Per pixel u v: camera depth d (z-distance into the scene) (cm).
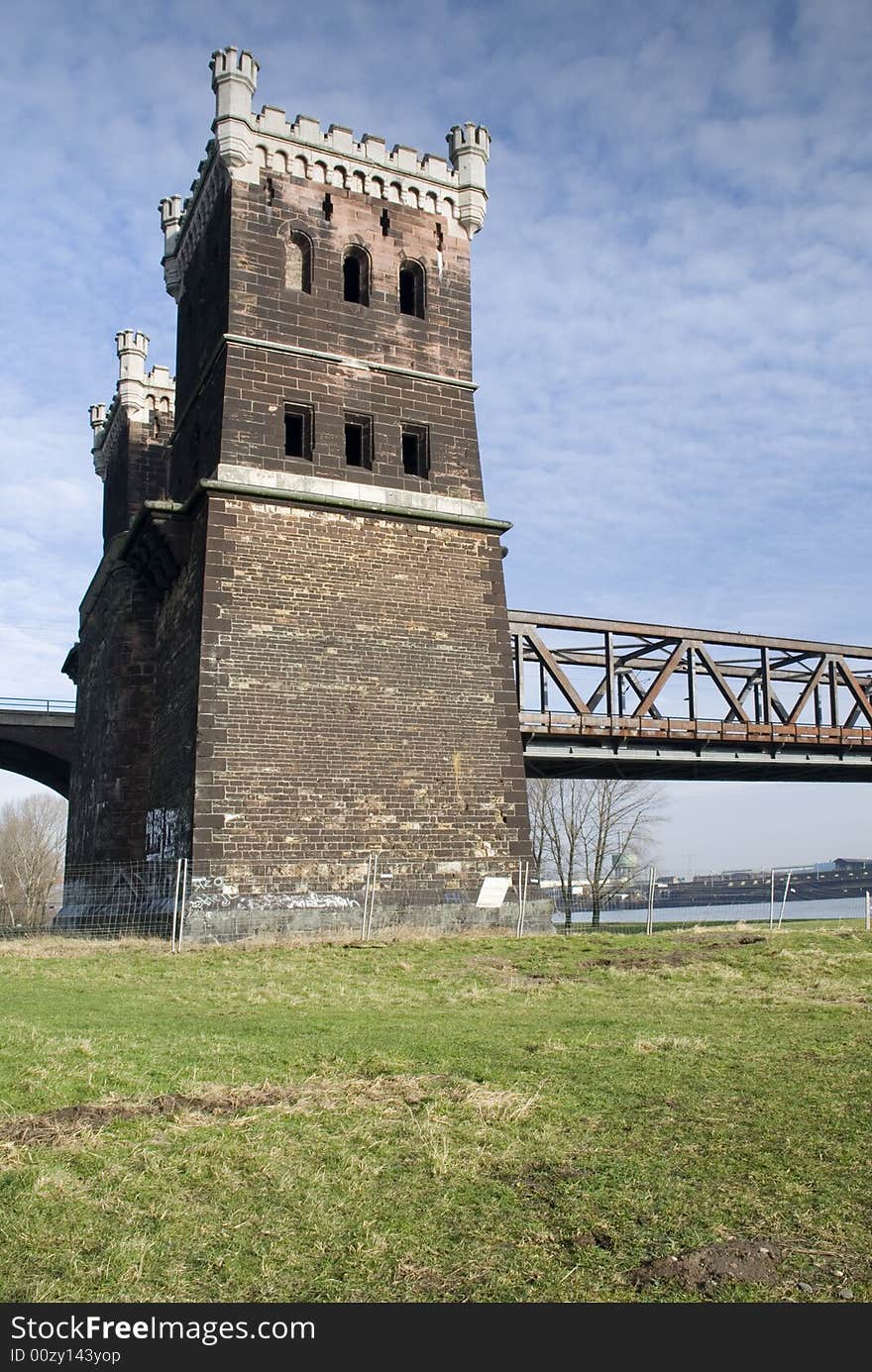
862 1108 847
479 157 3142
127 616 3098
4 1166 671
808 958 1919
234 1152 709
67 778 4800
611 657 3525
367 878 2511
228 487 2566
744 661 4041
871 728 3975
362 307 2892
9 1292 511
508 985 1667
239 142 2806
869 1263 548
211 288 2936
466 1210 616
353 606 2656
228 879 2372
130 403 3872
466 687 2755
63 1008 1348
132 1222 591
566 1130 784
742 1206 624
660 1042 1125
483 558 2869
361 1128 769
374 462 2806
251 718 2477
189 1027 1203
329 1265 542
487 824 2694
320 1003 1455
